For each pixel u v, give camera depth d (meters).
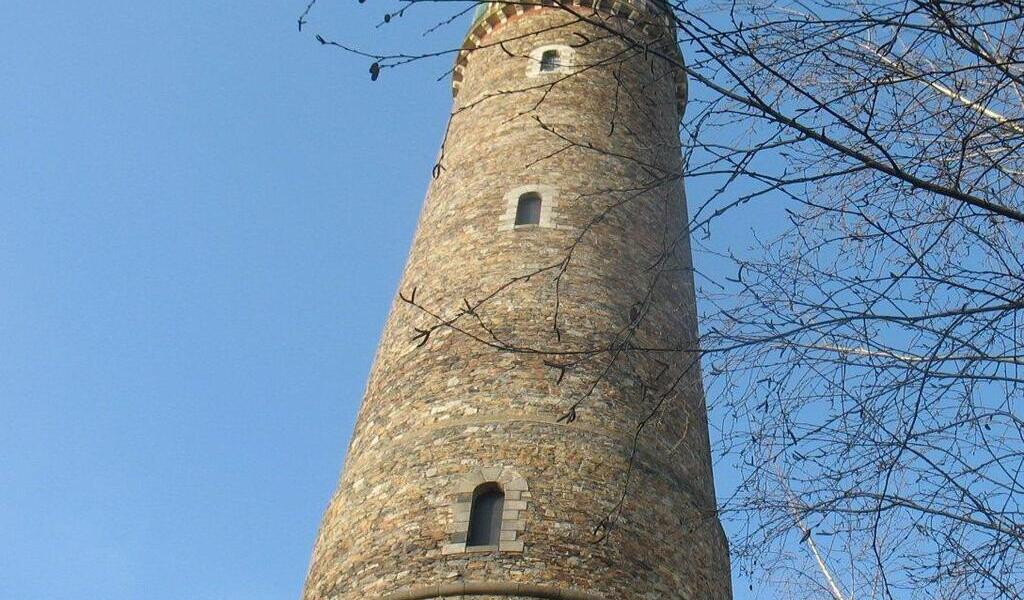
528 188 20.14
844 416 7.94
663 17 8.09
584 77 22.67
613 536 14.78
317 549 16.31
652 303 18.73
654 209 20.70
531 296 17.97
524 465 15.41
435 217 20.78
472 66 24.94
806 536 8.20
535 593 13.92
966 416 7.78
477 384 16.66
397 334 18.75
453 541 14.60
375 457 16.50
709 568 15.91
